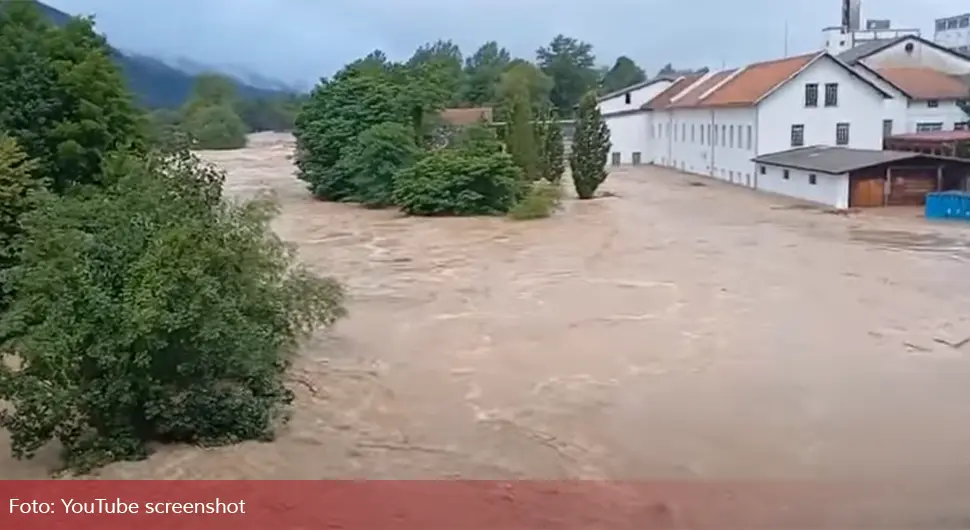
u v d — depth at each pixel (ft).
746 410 49.14
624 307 72.49
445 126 164.45
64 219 43.93
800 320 67.97
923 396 51.21
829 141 173.58
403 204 139.13
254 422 44.50
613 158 251.80
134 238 42.60
